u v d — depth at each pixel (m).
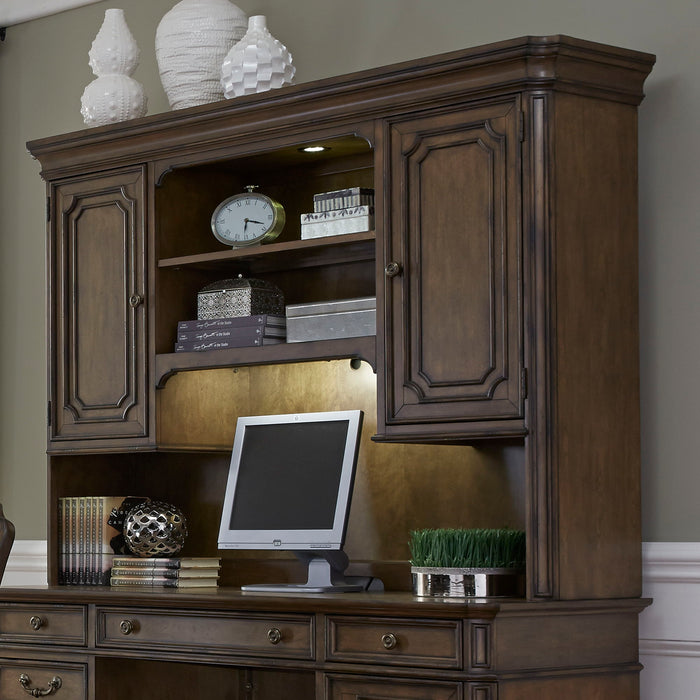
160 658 3.42
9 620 3.78
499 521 3.47
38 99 4.79
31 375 4.69
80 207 3.94
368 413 3.77
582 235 3.07
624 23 3.41
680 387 3.25
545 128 3.02
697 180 3.26
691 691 3.19
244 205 3.76
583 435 3.04
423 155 3.21
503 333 3.04
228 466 4.08
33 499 4.64
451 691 2.87
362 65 3.96
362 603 3.00
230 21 3.91
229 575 4.02
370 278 3.80
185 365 3.68
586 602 2.98
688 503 3.22
